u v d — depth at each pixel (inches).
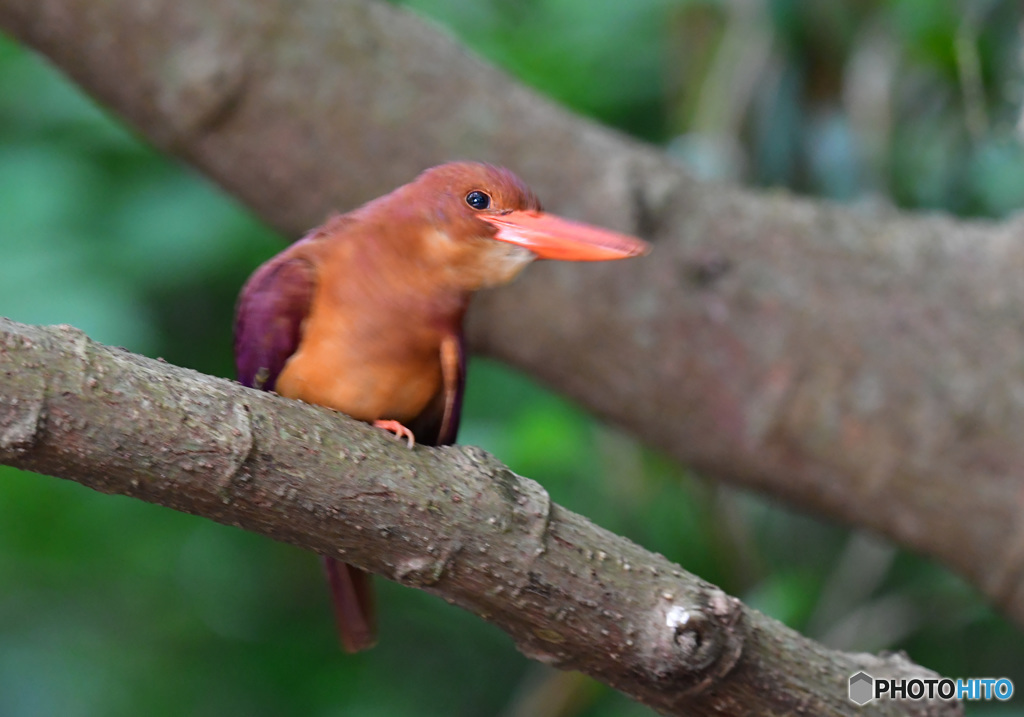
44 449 203.8
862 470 217.5
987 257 218.7
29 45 218.8
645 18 278.7
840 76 223.3
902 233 219.1
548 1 290.5
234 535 276.8
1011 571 216.8
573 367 218.8
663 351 218.2
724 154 223.5
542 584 206.1
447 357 208.5
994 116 221.9
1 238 233.3
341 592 210.4
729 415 218.1
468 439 239.1
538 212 208.7
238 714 278.7
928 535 217.5
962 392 217.3
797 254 218.5
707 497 231.3
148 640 280.5
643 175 219.1
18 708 258.8
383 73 219.0
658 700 207.3
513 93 219.9
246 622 289.4
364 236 208.4
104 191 245.1
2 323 203.8
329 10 219.1
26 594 274.1
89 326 223.9
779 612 223.9
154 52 218.1
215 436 204.5
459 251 208.2
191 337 257.3
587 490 241.9
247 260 244.4
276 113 218.4
